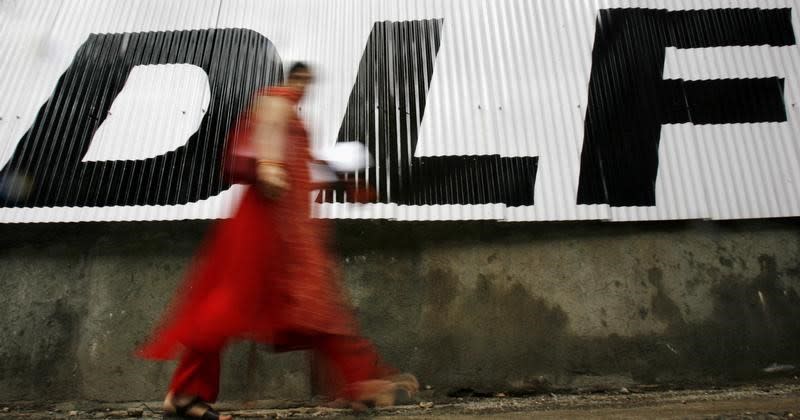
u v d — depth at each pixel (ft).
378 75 13.03
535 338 12.29
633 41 13.25
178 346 7.47
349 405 7.07
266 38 13.29
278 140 7.03
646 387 11.99
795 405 9.49
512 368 12.14
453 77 13.03
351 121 12.73
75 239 12.80
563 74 13.04
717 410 9.23
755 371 12.11
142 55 13.17
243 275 6.86
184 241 12.72
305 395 11.93
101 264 12.67
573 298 12.50
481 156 12.55
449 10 13.51
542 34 13.32
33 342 12.28
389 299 12.46
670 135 12.66
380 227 12.80
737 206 12.28
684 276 12.60
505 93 12.92
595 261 12.70
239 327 6.81
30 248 12.77
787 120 12.71
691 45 13.19
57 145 12.48
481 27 13.38
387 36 13.33
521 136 12.66
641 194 12.35
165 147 12.52
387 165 12.44
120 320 12.35
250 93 12.90
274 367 12.07
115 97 12.85
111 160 12.43
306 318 6.64
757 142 12.61
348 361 6.89
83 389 12.05
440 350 12.22
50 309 12.46
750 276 12.59
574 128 12.72
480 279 12.59
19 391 12.06
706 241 12.80
